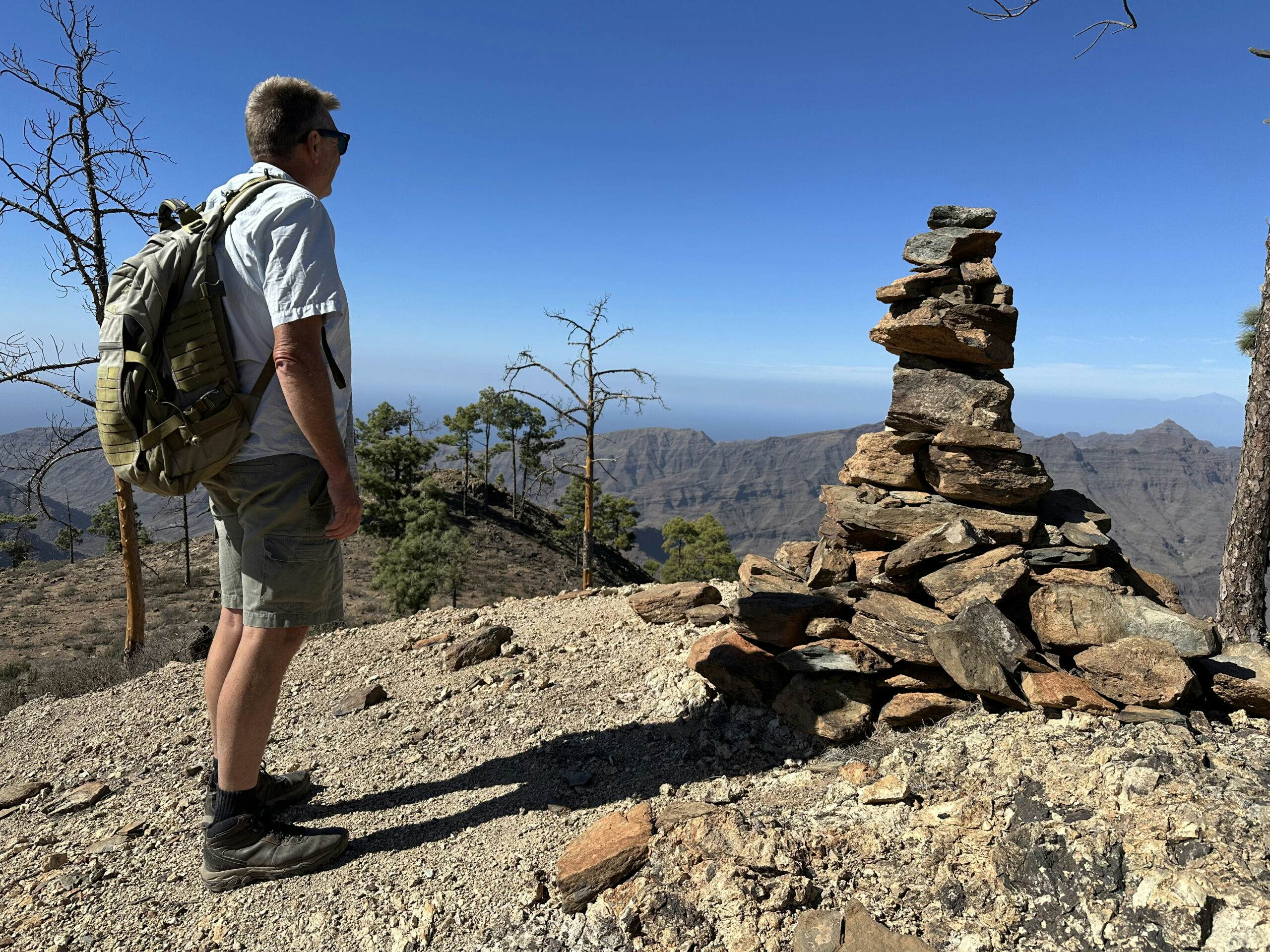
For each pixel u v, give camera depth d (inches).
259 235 93.4
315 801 133.9
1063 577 143.1
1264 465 236.2
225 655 113.5
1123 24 202.4
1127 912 81.5
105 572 1579.7
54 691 297.3
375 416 1930.4
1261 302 242.5
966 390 158.2
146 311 90.7
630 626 226.8
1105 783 101.0
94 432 511.2
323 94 111.6
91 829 132.6
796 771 128.7
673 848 98.8
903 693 139.6
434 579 1137.4
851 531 170.1
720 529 2003.0
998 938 83.3
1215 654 128.2
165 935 99.7
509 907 98.1
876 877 95.9
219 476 99.6
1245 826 88.0
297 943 96.0
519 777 136.0
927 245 162.1
